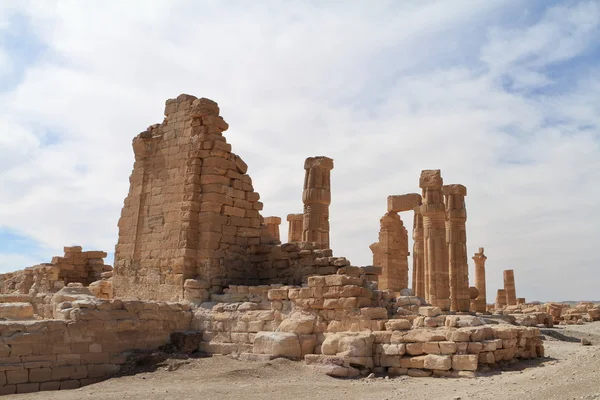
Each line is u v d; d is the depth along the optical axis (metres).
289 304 17.53
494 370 13.92
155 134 23.66
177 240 21.30
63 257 30.14
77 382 15.25
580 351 18.11
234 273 21.36
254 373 14.30
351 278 16.78
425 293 33.84
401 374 14.22
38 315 20.09
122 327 16.92
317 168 28.27
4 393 13.73
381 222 40.25
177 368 15.80
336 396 11.56
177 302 19.64
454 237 36.47
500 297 59.31
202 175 21.59
